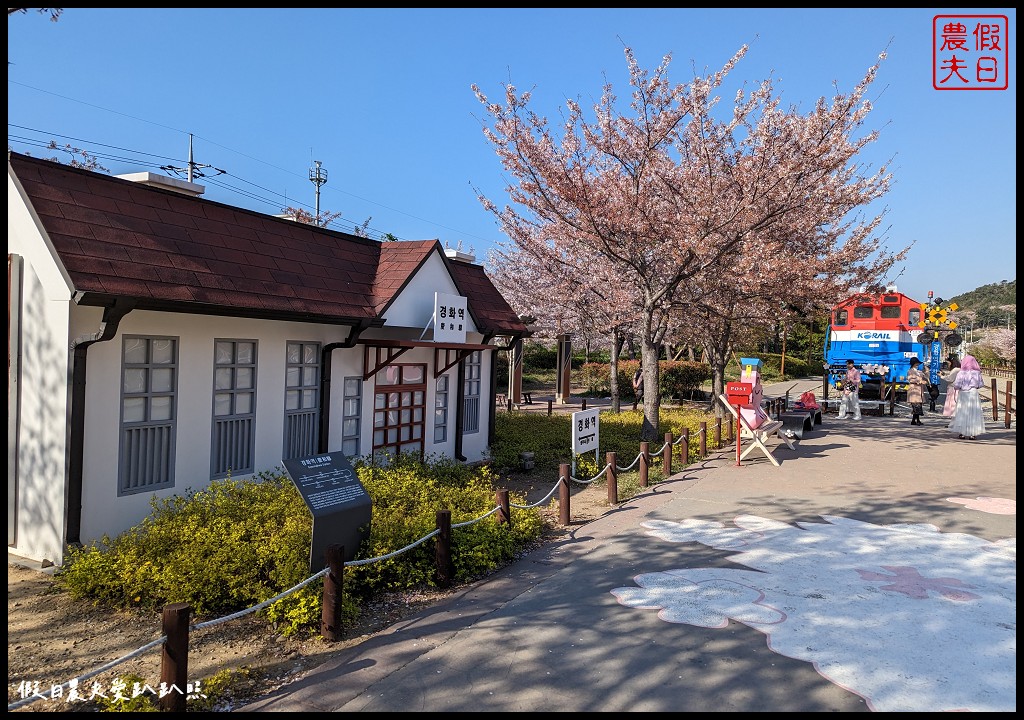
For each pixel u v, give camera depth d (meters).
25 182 6.34
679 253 13.70
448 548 6.25
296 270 8.95
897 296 23.50
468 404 12.91
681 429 16.17
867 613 5.52
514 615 5.52
